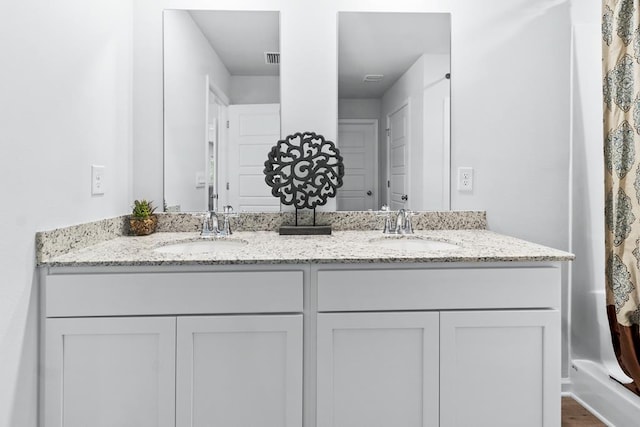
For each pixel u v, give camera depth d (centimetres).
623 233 174
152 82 199
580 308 204
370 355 139
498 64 205
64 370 133
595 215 196
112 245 161
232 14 201
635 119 167
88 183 157
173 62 200
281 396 138
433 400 140
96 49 162
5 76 112
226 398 136
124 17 188
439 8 204
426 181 205
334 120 203
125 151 191
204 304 136
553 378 141
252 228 202
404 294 139
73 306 133
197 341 135
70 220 146
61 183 140
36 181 127
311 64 202
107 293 133
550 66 205
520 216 206
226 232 190
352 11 202
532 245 161
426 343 139
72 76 145
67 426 133
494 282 141
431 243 182
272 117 202
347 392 139
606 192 182
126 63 191
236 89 202
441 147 205
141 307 134
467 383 140
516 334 141
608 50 180
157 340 134
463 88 204
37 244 128
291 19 202
